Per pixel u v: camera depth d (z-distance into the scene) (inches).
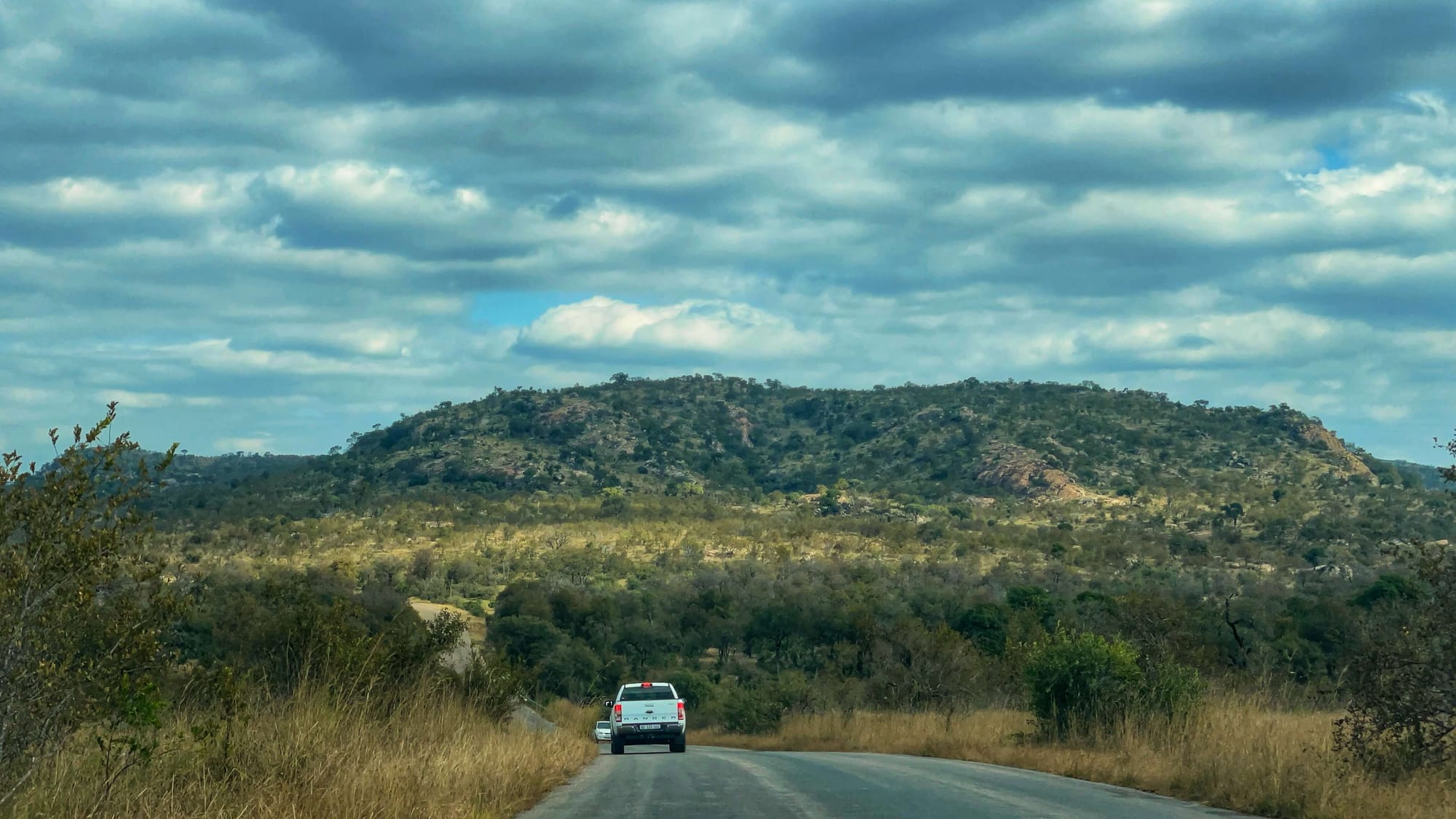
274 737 454.0
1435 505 6240.2
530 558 5339.6
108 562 314.3
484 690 872.3
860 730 1384.1
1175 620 932.6
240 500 7583.7
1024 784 596.7
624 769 747.4
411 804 412.5
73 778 336.8
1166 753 674.8
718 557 5684.1
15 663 299.3
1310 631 1904.5
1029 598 2940.5
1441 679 494.9
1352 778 465.7
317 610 657.6
